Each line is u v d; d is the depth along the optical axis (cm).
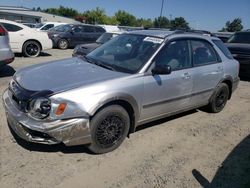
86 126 346
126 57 438
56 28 1794
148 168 368
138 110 407
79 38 1725
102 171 354
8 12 5244
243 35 1091
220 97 581
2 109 514
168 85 439
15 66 962
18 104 351
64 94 335
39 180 327
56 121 331
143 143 430
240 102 694
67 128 335
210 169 379
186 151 420
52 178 332
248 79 996
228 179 360
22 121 337
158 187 333
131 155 395
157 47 436
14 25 1190
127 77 388
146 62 414
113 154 392
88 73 392
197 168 379
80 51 948
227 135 488
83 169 354
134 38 477
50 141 340
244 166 392
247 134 498
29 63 1050
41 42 1257
